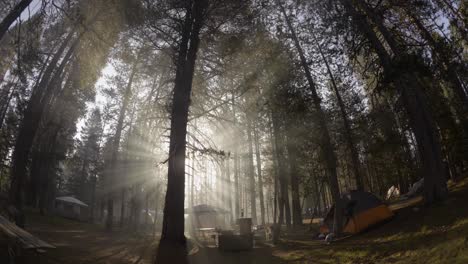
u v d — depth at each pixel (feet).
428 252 25.86
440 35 50.96
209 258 43.98
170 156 47.67
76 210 132.16
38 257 32.65
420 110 41.29
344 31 44.01
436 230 29.86
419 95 41.75
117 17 46.09
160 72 59.72
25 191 101.45
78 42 56.34
